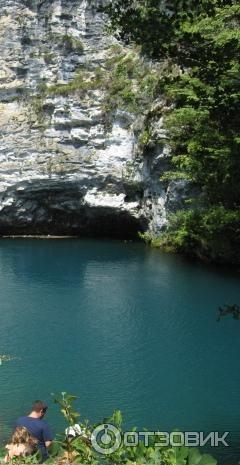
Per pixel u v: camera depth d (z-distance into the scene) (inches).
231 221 1114.1
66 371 696.4
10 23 1561.3
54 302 978.7
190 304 965.8
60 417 581.6
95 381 668.7
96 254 1382.9
